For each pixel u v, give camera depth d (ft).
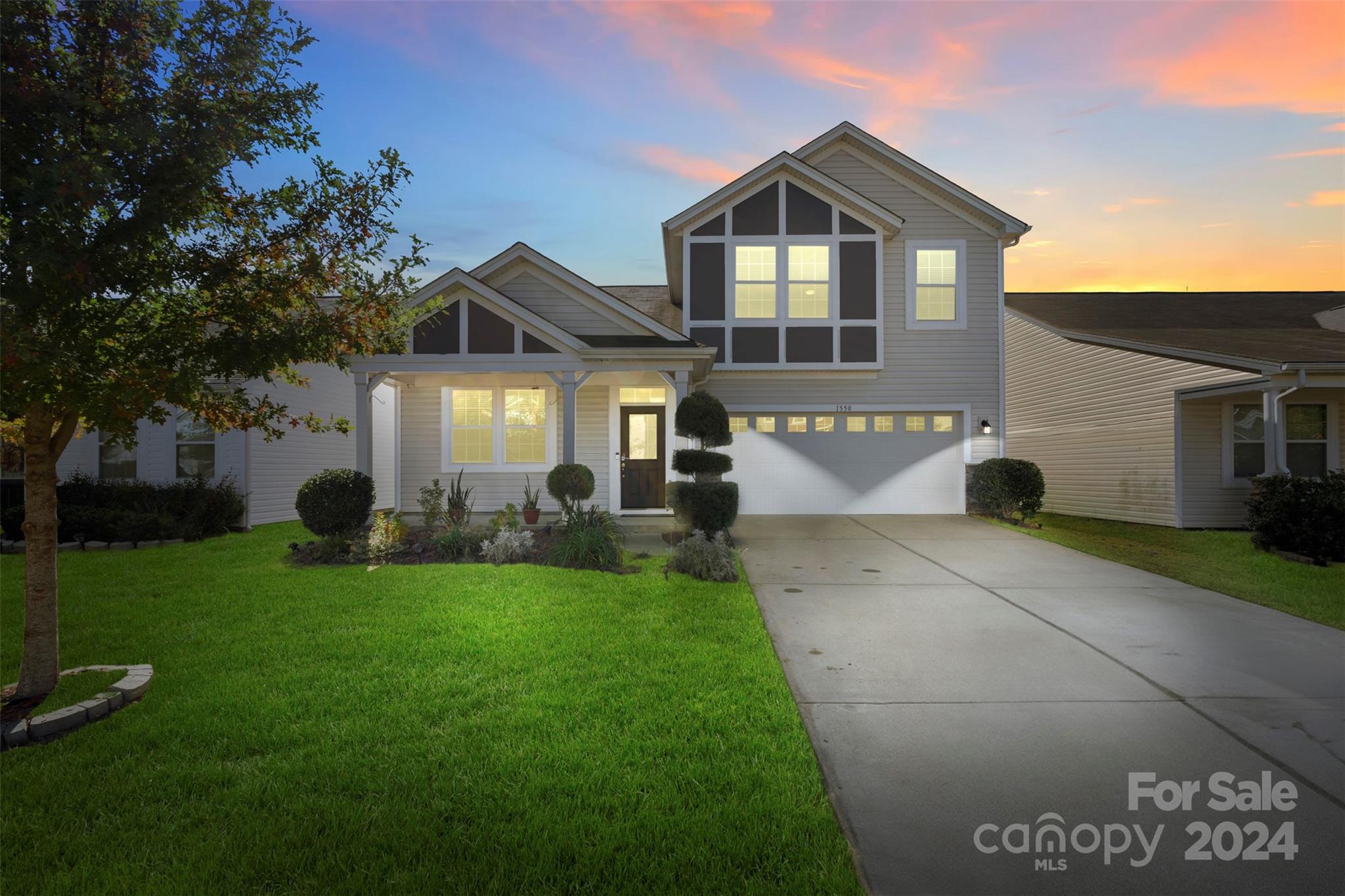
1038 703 15.11
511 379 45.29
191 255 15.62
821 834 9.85
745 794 10.96
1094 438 52.13
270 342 15.52
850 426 50.06
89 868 8.98
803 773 11.63
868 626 21.36
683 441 46.91
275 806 10.55
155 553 34.83
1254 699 15.37
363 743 12.69
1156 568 30.50
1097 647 19.26
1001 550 34.94
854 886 8.64
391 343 19.51
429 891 8.57
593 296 43.42
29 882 8.78
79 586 26.50
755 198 48.44
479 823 10.02
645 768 11.78
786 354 48.14
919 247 50.24
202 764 11.86
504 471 46.96
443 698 14.88
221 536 41.81
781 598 24.89
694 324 48.34
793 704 14.78
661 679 16.01
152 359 14.39
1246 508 43.70
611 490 46.80
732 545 35.65
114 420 14.19
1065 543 37.06
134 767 11.80
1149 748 12.91
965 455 49.75
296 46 15.65
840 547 35.70
